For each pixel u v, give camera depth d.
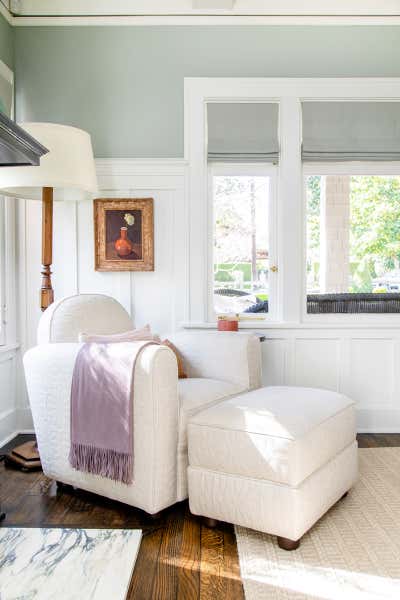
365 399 3.35
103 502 2.23
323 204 3.39
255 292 3.41
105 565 1.70
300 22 3.30
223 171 3.37
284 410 1.94
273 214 3.38
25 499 2.26
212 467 1.94
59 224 3.31
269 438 1.81
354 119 3.31
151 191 3.31
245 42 3.31
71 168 2.61
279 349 3.32
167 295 3.33
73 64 3.30
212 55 3.31
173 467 2.03
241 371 2.57
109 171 3.30
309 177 3.39
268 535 1.93
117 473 2.01
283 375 3.33
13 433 3.26
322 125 3.31
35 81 3.30
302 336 3.32
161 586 1.60
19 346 3.30
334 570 1.68
